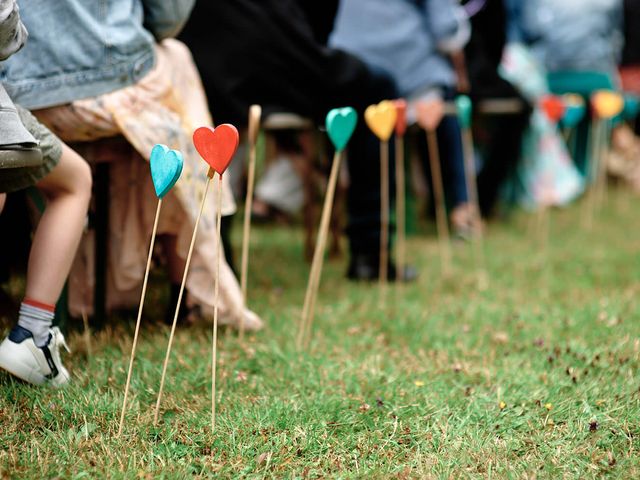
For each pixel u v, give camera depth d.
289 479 1.91
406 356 2.79
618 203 6.57
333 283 3.87
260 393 2.38
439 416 2.24
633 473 1.93
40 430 2.10
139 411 2.21
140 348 2.72
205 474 1.92
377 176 3.85
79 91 2.56
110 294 3.08
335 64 3.59
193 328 2.99
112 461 1.92
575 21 6.38
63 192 2.37
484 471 1.96
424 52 4.66
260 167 6.19
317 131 4.43
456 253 4.65
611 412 2.25
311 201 4.34
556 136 6.34
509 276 4.00
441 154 5.05
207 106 3.27
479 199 5.64
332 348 2.83
